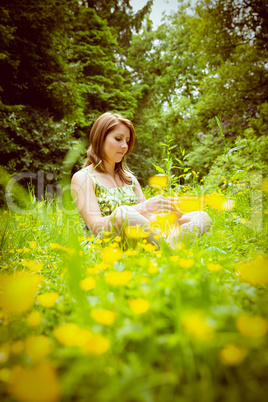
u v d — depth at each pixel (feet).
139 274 2.72
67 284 2.59
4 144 21.68
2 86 24.91
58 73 29.22
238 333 1.47
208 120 35.83
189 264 2.38
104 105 45.88
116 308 1.99
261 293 2.29
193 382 1.33
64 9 27.14
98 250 4.22
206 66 41.22
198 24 35.73
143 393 1.30
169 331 1.87
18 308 2.04
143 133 51.90
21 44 24.99
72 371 1.35
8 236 5.22
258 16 30.94
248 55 32.35
